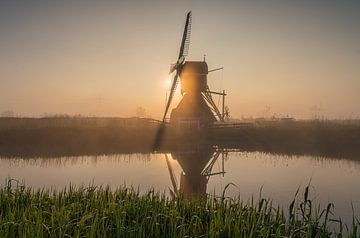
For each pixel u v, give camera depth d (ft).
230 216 24.68
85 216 23.27
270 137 158.51
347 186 63.26
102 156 109.81
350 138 152.56
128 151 124.06
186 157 111.55
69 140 133.69
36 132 136.77
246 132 163.22
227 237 22.90
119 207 27.35
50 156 105.40
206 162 99.60
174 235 22.21
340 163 100.12
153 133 154.71
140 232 21.52
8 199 30.99
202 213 28.76
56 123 160.76
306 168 88.58
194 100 165.17
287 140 154.92
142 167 87.40
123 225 22.95
